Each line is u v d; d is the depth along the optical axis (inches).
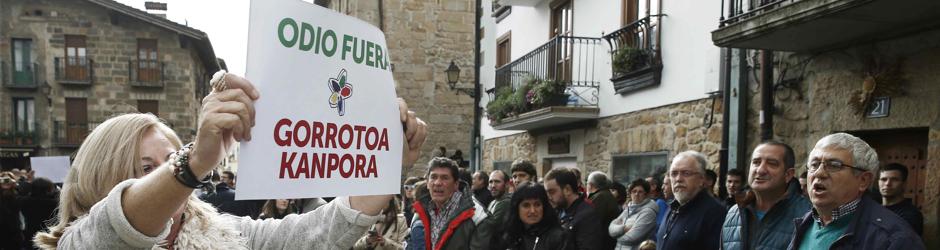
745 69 229.6
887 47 183.6
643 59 293.7
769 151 118.3
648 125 294.5
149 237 42.4
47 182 262.1
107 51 873.5
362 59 61.9
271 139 50.6
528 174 230.7
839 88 199.8
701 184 141.4
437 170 156.2
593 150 352.8
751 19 190.2
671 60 275.0
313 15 55.4
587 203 163.0
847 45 195.8
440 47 644.7
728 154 234.4
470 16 651.5
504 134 505.0
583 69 361.4
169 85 885.8
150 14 861.8
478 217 155.6
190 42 897.5
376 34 64.1
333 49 57.9
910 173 189.8
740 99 229.1
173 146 54.3
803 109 213.6
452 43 647.8
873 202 90.3
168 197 41.6
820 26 177.2
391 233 188.4
